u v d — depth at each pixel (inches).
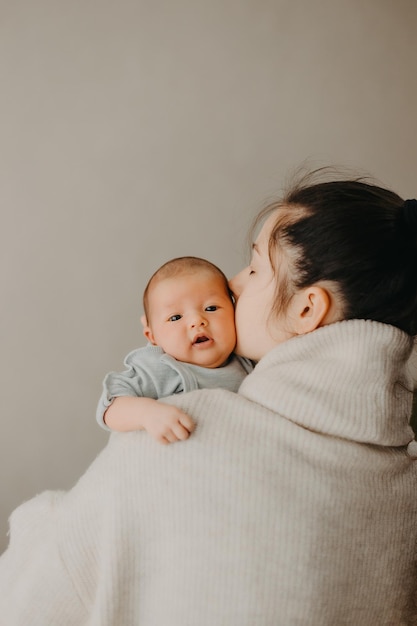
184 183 79.5
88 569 30.8
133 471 29.0
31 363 77.3
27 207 75.7
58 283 77.1
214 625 27.2
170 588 28.2
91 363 78.7
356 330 28.6
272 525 27.2
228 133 80.4
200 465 27.9
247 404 28.8
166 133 78.7
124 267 78.6
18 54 74.5
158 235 79.3
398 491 30.1
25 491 78.6
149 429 28.8
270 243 31.7
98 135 76.9
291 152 82.6
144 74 77.6
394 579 30.3
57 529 31.5
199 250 80.5
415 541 31.3
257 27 80.9
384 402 28.5
